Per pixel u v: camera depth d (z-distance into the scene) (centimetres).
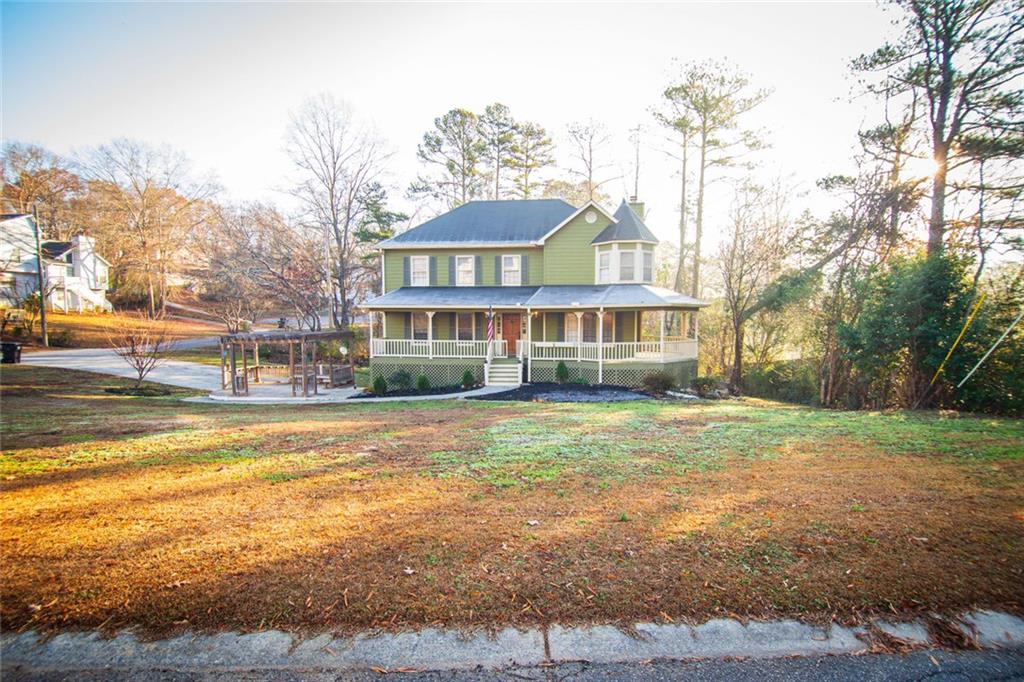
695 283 2975
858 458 707
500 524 461
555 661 296
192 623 320
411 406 1449
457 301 2105
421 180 3822
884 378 1669
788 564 385
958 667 293
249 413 1261
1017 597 346
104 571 374
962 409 1452
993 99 1539
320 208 3212
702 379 1938
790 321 2319
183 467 662
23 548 410
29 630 314
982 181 1583
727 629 320
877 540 422
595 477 611
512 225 2361
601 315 1956
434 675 286
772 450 760
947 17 1588
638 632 317
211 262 3788
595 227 2223
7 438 853
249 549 409
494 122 3775
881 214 1759
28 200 4112
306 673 286
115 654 297
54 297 4041
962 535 431
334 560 391
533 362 2086
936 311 1477
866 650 305
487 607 336
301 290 3200
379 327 3606
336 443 820
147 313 4088
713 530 444
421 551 406
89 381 2019
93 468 658
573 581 364
